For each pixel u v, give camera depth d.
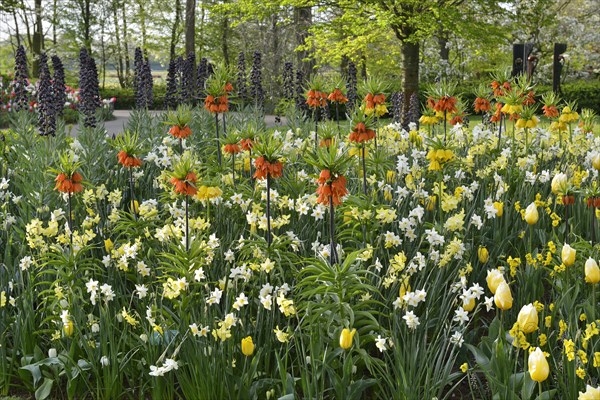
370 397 4.13
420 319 4.26
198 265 4.11
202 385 3.74
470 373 4.02
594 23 36.81
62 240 4.56
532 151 8.02
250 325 4.16
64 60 47.66
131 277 4.77
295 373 4.18
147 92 12.24
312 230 5.52
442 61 32.56
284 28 29.84
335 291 3.90
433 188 6.18
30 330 4.42
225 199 5.57
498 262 5.36
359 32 18.91
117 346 4.06
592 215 5.02
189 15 33.09
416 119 12.88
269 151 4.54
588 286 4.66
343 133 8.48
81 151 7.48
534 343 4.18
